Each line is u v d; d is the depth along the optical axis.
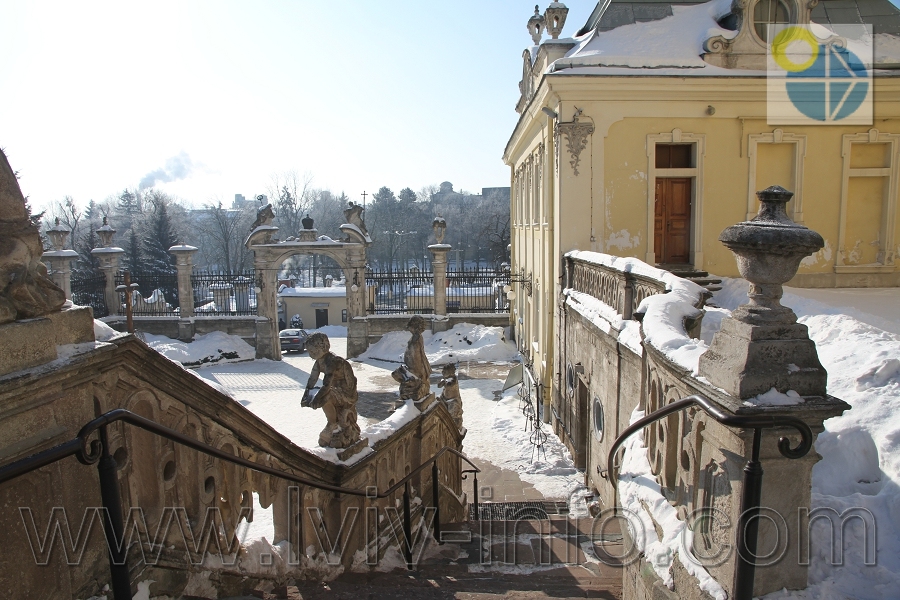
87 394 3.06
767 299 3.16
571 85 13.30
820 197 14.02
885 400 5.12
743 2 13.30
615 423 9.21
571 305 12.89
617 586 5.79
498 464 13.57
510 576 6.17
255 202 81.94
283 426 18.11
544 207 16.50
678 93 13.51
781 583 3.20
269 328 27.06
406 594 5.00
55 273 25.36
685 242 14.41
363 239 26.67
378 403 20.28
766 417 2.66
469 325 27.45
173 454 3.70
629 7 14.51
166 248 50.75
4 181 2.71
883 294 13.13
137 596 3.36
